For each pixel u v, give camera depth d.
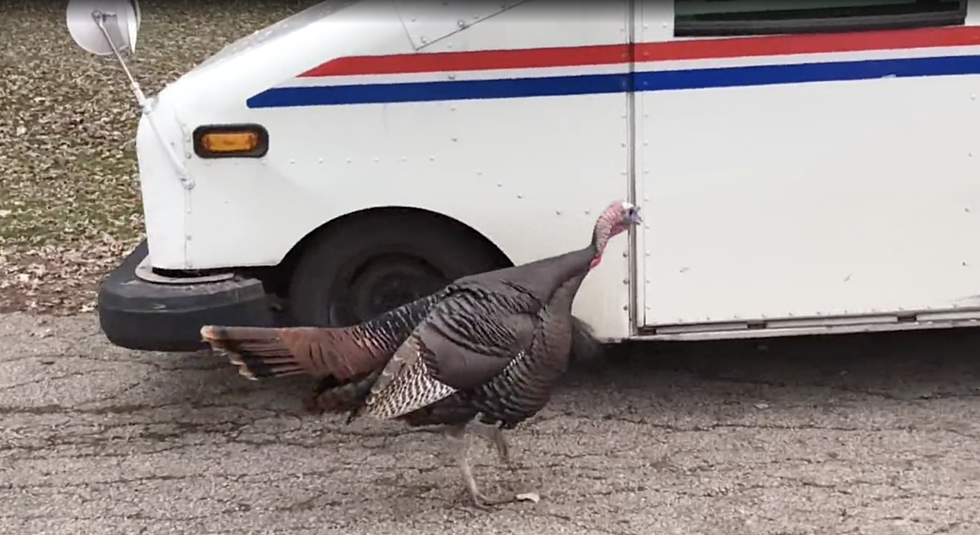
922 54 4.52
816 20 4.50
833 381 5.39
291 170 4.66
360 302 4.99
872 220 4.68
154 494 4.51
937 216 4.68
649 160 4.63
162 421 5.14
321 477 4.62
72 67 13.12
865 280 4.73
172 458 4.80
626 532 4.13
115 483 4.60
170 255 4.77
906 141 4.61
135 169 10.04
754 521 4.18
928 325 4.81
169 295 4.72
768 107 4.57
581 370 5.55
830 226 4.68
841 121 4.59
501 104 4.60
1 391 5.49
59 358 5.91
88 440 4.98
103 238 8.23
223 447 4.89
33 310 6.74
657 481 4.49
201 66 4.96
